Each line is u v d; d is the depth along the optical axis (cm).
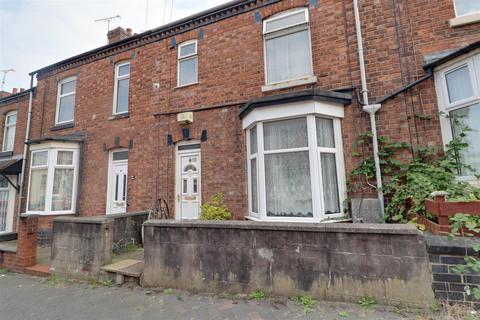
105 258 489
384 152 514
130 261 516
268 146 555
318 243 339
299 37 647
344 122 556
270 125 560
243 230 379
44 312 365
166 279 416
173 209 727
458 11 513
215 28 746
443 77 479
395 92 522
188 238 411
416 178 436
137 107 834
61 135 973
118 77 913
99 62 947
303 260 344
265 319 303
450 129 467
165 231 429
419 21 528
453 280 284
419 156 489
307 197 510
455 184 400
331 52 595
